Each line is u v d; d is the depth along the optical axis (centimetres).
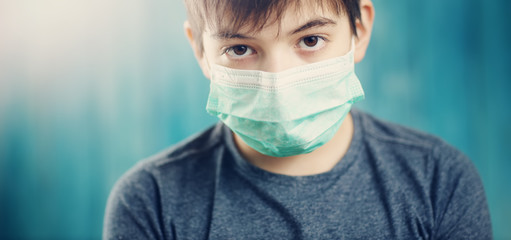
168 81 219
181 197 101
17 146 223
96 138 223
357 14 96
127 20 216
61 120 222
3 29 216
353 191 97
